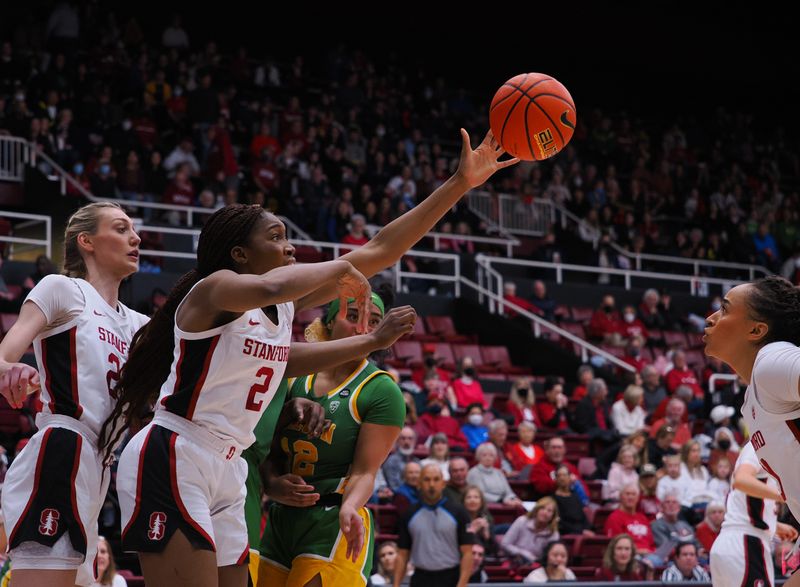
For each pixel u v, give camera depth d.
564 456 11.30
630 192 21.47
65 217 13.48
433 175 18.92
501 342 14.64
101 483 3.51
